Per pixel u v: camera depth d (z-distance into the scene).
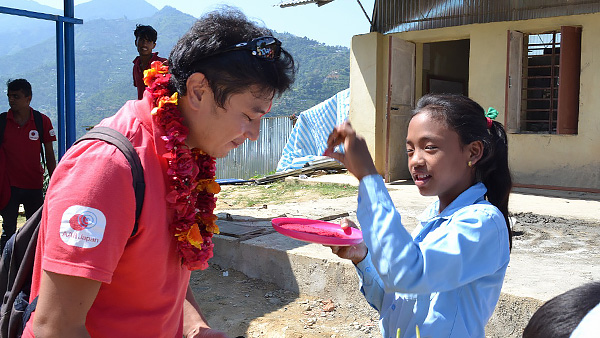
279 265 4.82
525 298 3.56
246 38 1.45
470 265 1.68
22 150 5.84
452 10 10.99
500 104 10.22
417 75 11.73
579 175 9.41
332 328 4.02
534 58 11.29
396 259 1.59
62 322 1.32
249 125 1.52
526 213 7.17
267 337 3.90
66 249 1.30
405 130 11.49
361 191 1.67
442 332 1.75
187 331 1.92
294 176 11.69
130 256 1.44
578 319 0.91
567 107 9.42
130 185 1.38
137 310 1.49
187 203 1.52
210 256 1.62
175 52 1.50
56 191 1.36
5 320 1.58
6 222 5.91
